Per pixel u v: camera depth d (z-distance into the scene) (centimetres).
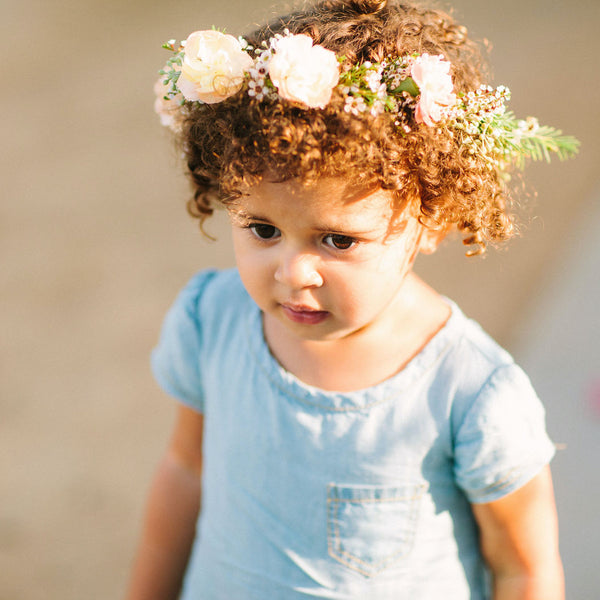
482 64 153
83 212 582
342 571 150
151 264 520
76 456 370
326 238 123
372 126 117
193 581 171
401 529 148
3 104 743
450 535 153
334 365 146
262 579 157
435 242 142
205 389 167
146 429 386
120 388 413
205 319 166
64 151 668
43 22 918
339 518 148
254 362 155
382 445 144
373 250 124
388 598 150
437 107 118
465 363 142
